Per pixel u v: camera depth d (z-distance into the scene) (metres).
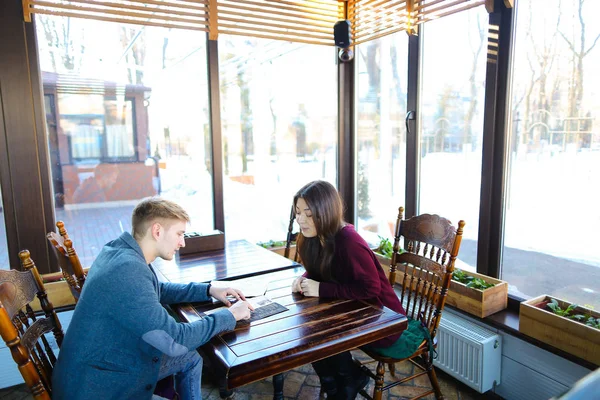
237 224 3.05
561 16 1.93
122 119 2.67
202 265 2.21
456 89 2.46
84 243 2.67
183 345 1.25
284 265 2.19
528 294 2.20
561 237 2.02
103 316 1.23
